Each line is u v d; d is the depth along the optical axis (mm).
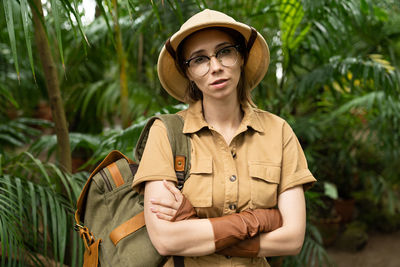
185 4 2002
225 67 874
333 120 2889
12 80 2932
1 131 2301
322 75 1964
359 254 3018
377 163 3418
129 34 2295
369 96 2248
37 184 1430
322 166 3201
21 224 1191
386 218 3430
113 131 1842
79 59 2502
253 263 942
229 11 1875
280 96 2137
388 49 2410
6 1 952
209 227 828
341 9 1819
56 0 966
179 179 895
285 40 1799
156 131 930
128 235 916
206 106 948
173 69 1000
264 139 943
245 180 902
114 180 970
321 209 3256
